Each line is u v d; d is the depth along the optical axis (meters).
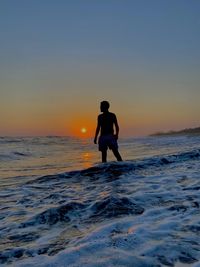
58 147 28.12
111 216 4.44
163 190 5.84
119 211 4.61
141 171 8.33
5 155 17.14
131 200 5.11
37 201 5.89
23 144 31.58
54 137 54.56
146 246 3.17
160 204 4.88
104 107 9.70
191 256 2.95
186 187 5.98
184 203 4.82
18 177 9.35
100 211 4.74
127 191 5.91
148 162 9.30
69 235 3.83
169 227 3.72
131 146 26.22
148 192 5.72
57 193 6.43
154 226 3.78
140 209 4.65
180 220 3.98
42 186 7.39
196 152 11.18
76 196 6.02
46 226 4.31
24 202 5.88
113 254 3.01
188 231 3.57
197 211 4.34
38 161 14.73
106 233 3.64
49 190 6.89
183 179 6.85
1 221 4.67
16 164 13.34
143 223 3.93
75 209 4.91
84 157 16.75
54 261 2.95
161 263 2.82
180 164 9.30
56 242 3.61
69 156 17.69
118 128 9.76
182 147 19.89
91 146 30.52
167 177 7.23
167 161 9.77
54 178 8.25
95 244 3.26
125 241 3.30
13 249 3.45
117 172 8.24
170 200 5.07
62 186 7.27
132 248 3.14
